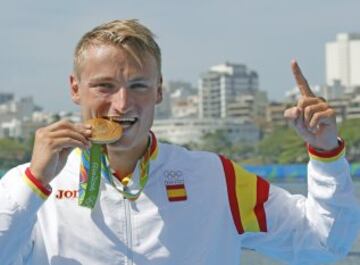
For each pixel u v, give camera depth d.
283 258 4.45
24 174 3.84
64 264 4.08
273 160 137.75
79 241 4.09
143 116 4.02
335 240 4.23
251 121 188.62
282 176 62.66
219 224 4.23
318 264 4.70
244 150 148.62
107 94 4.00
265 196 4.29
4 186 3.88
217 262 4.22
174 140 178.25
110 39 3.99
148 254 4.10
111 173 4.15
